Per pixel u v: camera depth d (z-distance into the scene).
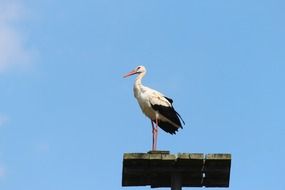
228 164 14.32
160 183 14.98
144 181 14.94
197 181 14.88
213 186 14.99
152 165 14.41
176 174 14.52
